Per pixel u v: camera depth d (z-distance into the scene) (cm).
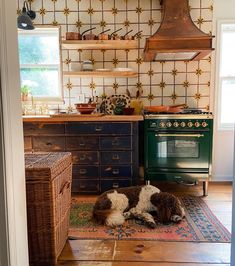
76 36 333
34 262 179
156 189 268
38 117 312
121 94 370
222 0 348
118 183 317
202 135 312
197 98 366
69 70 369
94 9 358
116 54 366
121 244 206
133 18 357
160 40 274
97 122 310
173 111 326
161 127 315
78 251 197
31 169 167
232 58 367
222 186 353
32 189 170
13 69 110
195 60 356
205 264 180
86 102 371
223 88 371
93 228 233
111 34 358
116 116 308
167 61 361
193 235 219
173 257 188
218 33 353
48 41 372
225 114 373
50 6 360
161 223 241
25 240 123
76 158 316
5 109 103
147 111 333
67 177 208
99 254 193
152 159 321
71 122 311
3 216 105
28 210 172
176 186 355
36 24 362
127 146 312
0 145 103
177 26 281
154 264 180
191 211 270
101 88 372
